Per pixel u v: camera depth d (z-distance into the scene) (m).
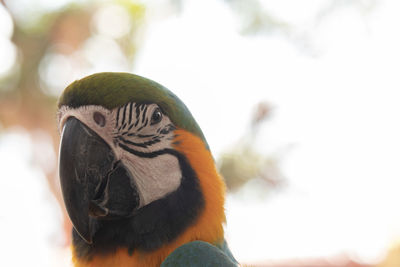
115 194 0.81
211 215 0.83
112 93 0.81
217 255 0.80
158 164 0.82
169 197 0.82
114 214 0.81
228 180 2.07
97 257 0.81
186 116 0.84
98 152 0.81
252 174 2.09
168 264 0.80
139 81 0.83
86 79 0.82
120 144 0.81
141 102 0.82
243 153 2.09
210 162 0.84
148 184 0.82
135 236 0.81
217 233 0.83
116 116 0.81
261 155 2.11
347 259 2.27
